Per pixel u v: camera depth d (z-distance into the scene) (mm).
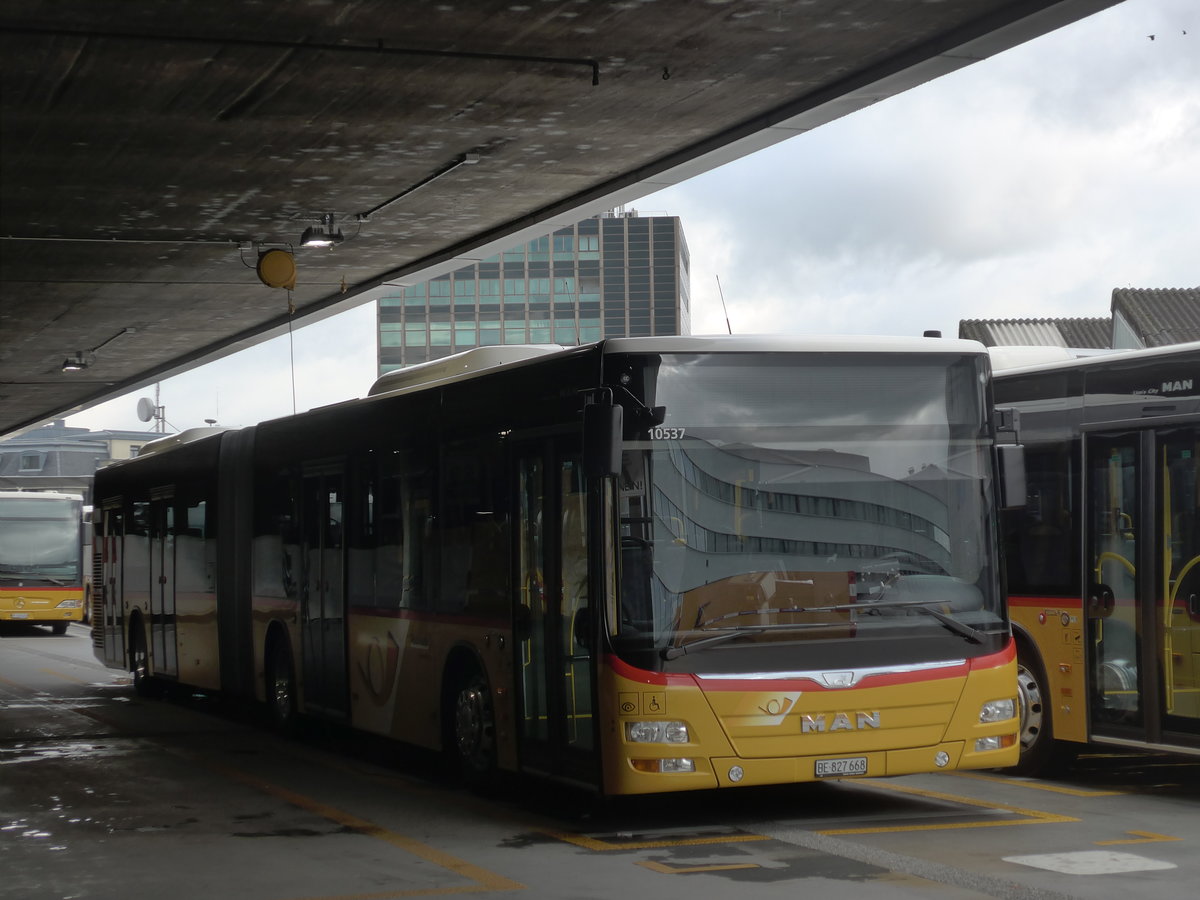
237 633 17531
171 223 20344
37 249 21969
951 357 10164
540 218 20062
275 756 14430
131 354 33656
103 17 12250
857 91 14305
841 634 9625
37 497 40844
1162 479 10922
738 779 9359
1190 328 45656
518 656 10695
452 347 131000
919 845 9172
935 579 9906
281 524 15984
